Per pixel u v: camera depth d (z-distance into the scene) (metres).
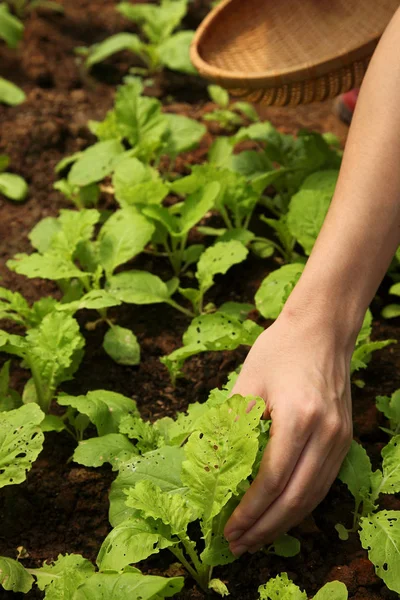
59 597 1.05
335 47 1.42
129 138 1.52
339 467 1.06
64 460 1.21
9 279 1.42
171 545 1.07
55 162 1.59
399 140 1.05
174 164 1.57
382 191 1.05
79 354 1.26
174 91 1.84
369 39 1.31
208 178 1.39
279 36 1.47
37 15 2.04
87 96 1.80
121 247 1.34
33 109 1.71
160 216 1.36
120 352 1.30
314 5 1.47
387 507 1.15
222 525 1.08
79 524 1.17
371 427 1.21
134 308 1.37
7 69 1.89
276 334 1.06
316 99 1.40
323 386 1.03
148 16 1.93
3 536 1.15
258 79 1.35
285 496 1.03
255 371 1.06
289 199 1.46
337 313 1.05
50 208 1.52
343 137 1.61
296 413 1.02
